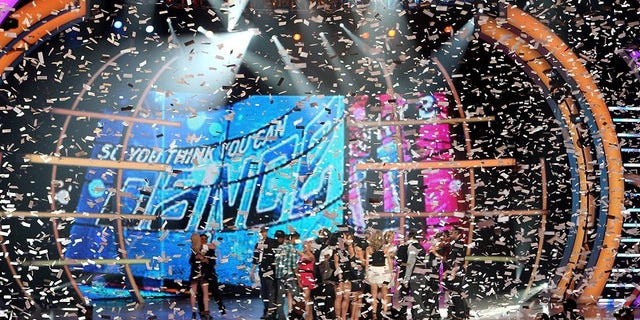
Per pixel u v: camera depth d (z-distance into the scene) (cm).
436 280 1478
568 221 1823
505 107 1866
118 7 1744
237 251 1986
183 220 1980
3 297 1678
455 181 1964
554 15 1731
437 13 1800
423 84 1942
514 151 1933
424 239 1827
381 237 1402
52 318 1597
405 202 1958
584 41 1733
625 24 1720
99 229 1911
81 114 1844
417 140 1966
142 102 1916
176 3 1812
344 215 1958
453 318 1540
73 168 1881
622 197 1694
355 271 1460
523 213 1897
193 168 1983
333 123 1973
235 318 1596
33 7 1555
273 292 1456
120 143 1919
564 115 1741
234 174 1995
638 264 1794
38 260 1820
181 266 1973
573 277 1738
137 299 1911
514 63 1881
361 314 1490
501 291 1944
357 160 1970
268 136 1955
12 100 1758
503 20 1694
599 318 1510
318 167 1975
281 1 1834
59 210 1859
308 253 1449
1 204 1766
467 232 1939
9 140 1780
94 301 1891
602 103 1702
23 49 1555
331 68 1936
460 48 1873
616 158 1695
